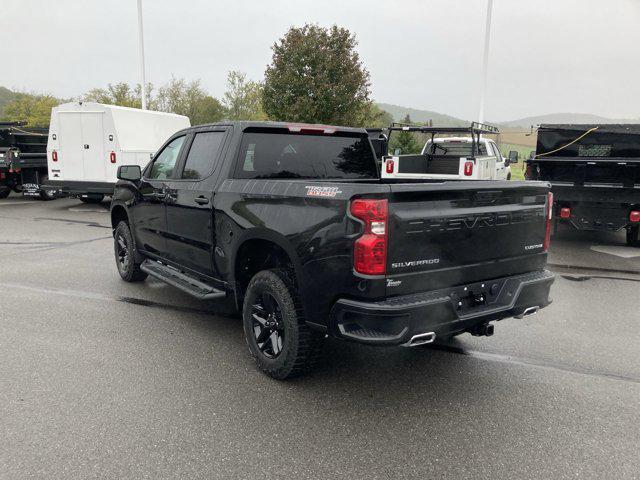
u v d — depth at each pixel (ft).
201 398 11.66
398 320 10.14
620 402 11.75
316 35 61.16
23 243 31.22
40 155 53.62
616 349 15.03
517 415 11.10
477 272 11.60
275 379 12.70
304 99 59.21
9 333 15.69
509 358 14.32
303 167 15.39
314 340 12.00
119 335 15.65
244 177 14.37
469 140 39.83
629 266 26.09
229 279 14.15
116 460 9.22
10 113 171.94
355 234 10.18
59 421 10.53
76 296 19.84
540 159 29.63
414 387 12.42
